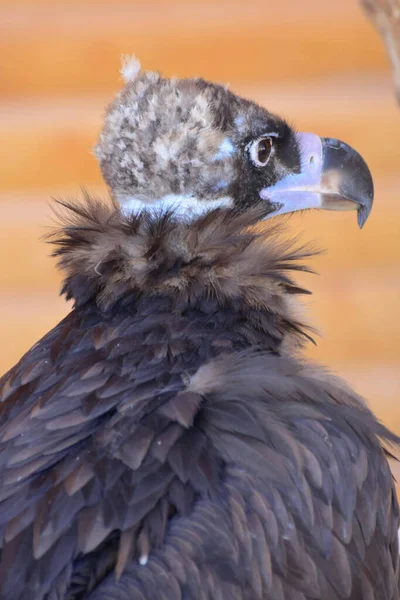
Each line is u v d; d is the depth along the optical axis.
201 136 4.31
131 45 4.90
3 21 4.90
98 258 4.29
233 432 4.23
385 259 4.90
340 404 4.28
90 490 4.20
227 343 4.27
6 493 4.22
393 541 4.29
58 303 4.89
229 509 4.20
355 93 4.91
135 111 4.31
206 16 4.90
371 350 4.91
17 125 4.89
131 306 4.29
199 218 4.30
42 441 4.23
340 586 4.23
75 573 4.18
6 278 4.89
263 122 4.35
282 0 4.91
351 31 4.91
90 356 4.27
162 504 4.20
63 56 4.90
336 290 4.90
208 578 4.19
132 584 4.18
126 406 4.24
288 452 4.23
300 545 4.22
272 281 4.31
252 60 4.91
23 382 4.28
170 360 4.26
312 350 4.91
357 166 4.40
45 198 4.89
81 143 4.89
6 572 4.19
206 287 4.29
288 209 4.38
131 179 4.31
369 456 4.27
